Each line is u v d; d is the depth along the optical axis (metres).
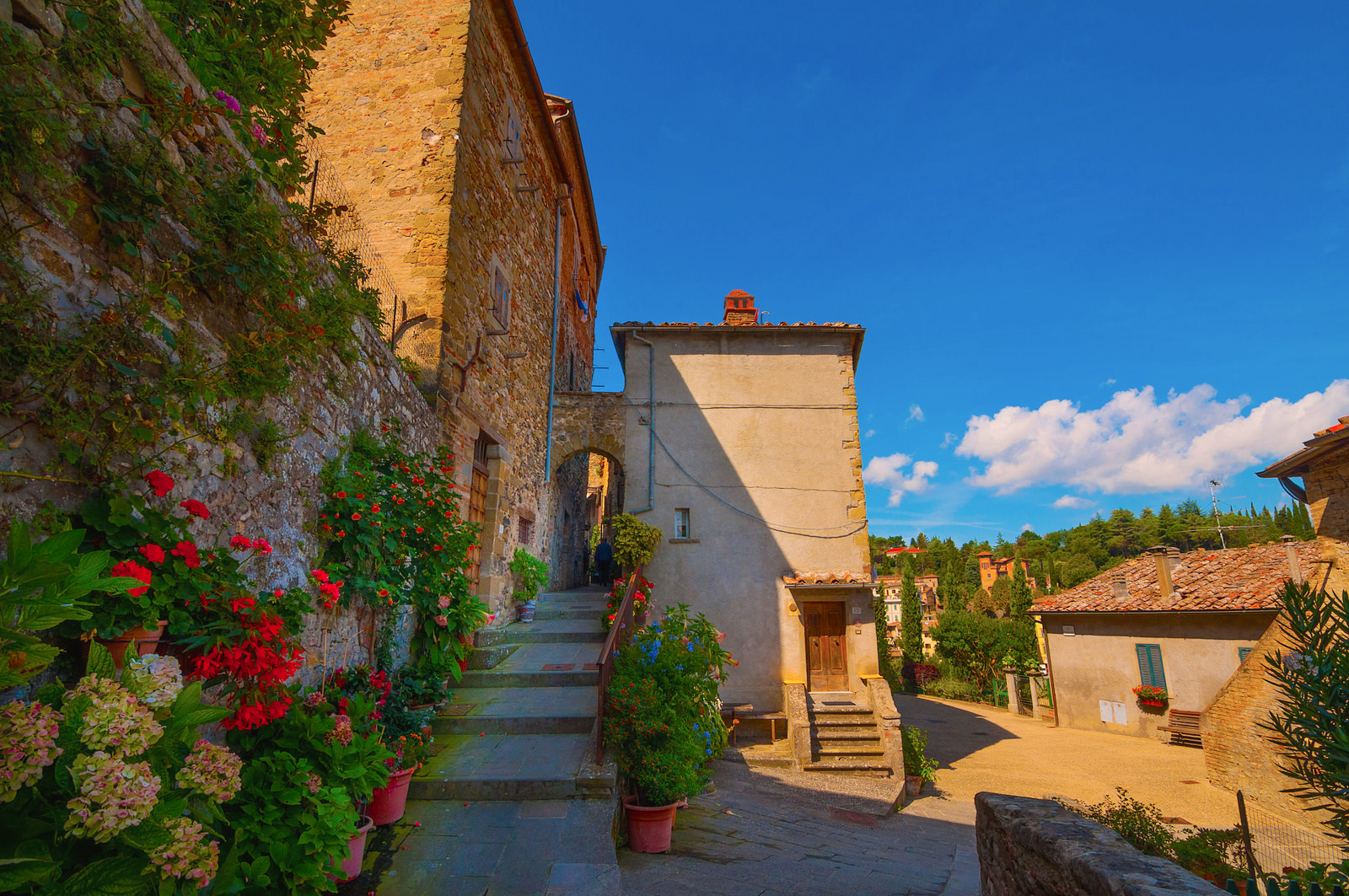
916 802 10.34
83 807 1.59
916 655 30.75
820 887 5.05
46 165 2.15
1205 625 16.33
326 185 6.55
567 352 14.48
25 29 2.14
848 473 12.97
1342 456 8.50
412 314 7.04
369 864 3.67
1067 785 12.51
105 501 2.38
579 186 14.73
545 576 10.40
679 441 13.14
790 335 13.60
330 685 4.16
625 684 5.35
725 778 9.41
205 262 2.96
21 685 2.06
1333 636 3.64
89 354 2.30
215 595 2.64
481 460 8.48
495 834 4.05
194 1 3.48
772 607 12.30
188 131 2.86
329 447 4.38
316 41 4.38
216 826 2.63
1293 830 8.35
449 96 7.75
